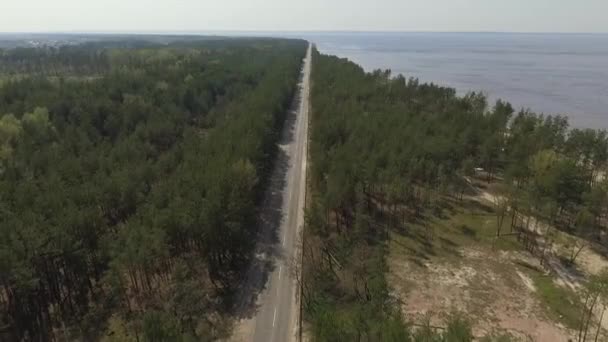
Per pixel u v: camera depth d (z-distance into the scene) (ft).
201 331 166.61
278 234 237.86
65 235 177.27
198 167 254.68
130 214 231.50
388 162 284.61
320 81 559.79
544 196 248.52
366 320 150.92
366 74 644.27
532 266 213.05
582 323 168.66
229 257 212.64
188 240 208.64
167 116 388.16
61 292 194.08
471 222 256.11
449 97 511.40
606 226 249.55
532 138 331.16
